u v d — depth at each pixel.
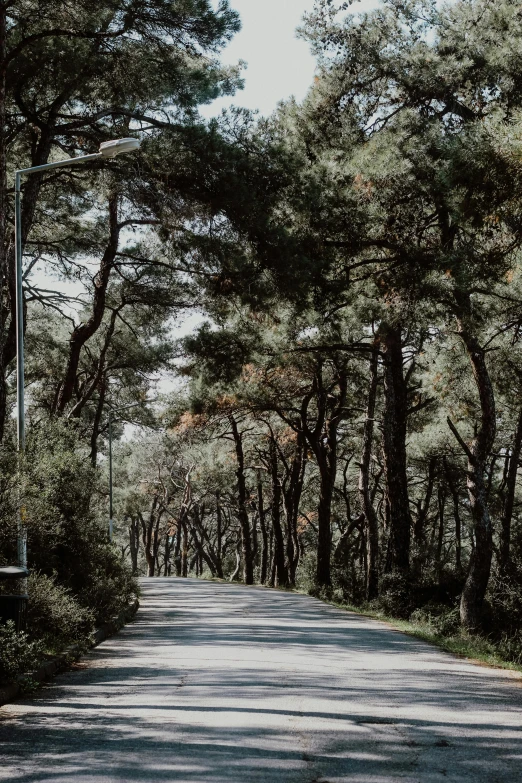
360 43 23.72
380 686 11.33
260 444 58.53
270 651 15.83
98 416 40.03
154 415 45.62
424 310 22.50
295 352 30.94
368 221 21.39
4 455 14.47
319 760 6.98
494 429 25.08
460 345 27.48
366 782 6.32
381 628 22.61
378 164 20.89
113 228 27.89
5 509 13.91
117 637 18.86
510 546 35.69
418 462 48.44
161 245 27.61
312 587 41.72
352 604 37.09
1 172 14.82
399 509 30.30
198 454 66.94
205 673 12.48
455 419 30.14
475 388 29.19
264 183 20.38
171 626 22.14
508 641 22.25
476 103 22.44
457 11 22.97
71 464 20.28
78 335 28.66
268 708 9.35
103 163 21.62
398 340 30.50
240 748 7.36
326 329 28.62
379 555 39.69
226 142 20.33
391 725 8.51
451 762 7.00
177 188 20.62
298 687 11.02
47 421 22.42
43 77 19.61
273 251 20.09
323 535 42.53
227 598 36.91
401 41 23.86
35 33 19.09
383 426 31.14
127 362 37.88
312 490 64.44
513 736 8.10
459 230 22.12
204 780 6.29
